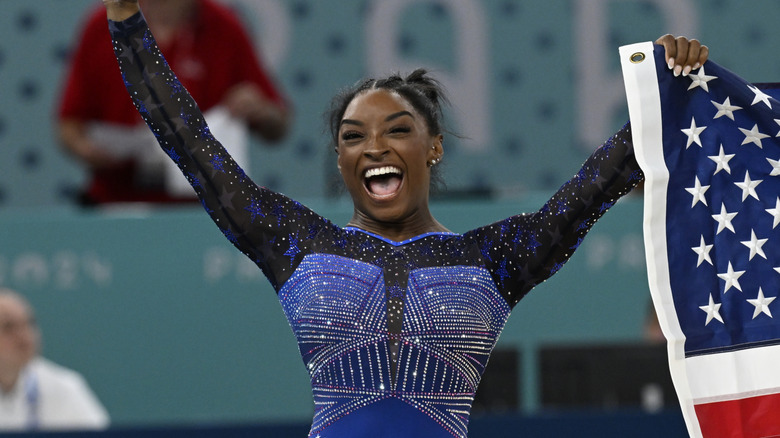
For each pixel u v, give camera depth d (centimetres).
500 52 2388
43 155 2338
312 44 2362
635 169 940
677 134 952
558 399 1627
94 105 1938
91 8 2386
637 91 947
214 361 1728
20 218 1748
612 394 1611
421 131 933
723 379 944
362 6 2372
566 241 925
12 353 1642
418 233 933
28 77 2361
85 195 1941
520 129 2366
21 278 1739
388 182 932
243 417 1719
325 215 1709
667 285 945
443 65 2358
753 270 959
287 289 913
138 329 1734
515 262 927
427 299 888
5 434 1462
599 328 1728
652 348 1609
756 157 969
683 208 950
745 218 962
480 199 1908
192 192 1942
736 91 962
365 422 873
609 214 1742
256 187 934
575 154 2366
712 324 948
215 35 1939
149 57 936
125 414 1719
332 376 886
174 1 1922
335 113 991
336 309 884
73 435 1465
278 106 1977
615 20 2414
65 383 1681
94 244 1745
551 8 2400
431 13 2367
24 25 2373
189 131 927
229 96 1923
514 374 1653
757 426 941
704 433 940
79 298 1739
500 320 925
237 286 1739
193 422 1714
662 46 959
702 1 2434
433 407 881
